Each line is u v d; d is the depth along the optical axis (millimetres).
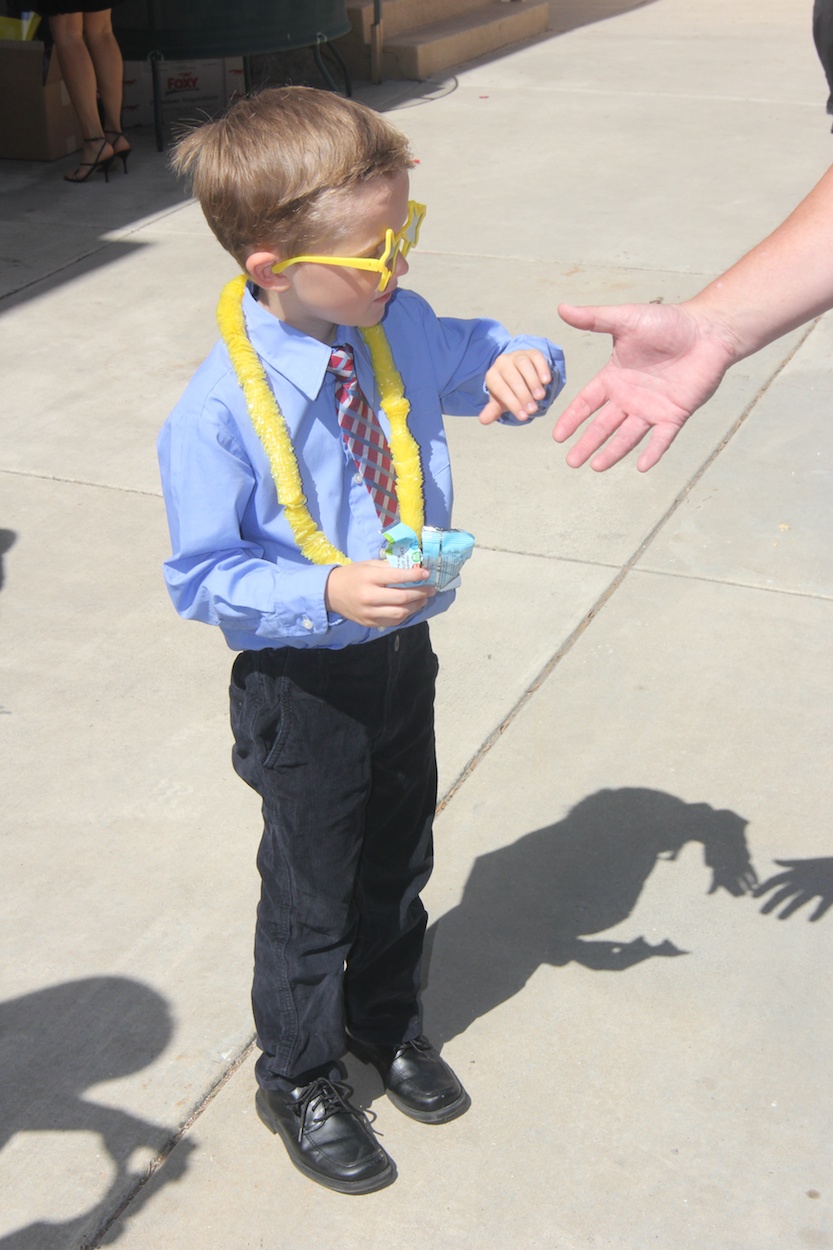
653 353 1795
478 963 2639
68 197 7277
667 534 4074
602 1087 2379
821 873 2826
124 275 6191
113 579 3936
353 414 1922
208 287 6020
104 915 2760
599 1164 2244
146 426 4820
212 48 7562
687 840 2916
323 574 1790
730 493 4270
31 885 2838
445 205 6945
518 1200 2188
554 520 4172
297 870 2090
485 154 7809
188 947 2680
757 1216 2152
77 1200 2197
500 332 2141
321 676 1965
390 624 1779
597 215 6730
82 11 7016
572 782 3088
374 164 1715
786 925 2701
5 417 4906
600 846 2908
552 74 9641
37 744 3262
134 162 7867
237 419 1850
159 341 5492
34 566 3998
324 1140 2223
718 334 1782
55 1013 2537
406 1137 2307
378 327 1973
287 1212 2180
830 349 5219
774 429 4641
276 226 1723
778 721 3258
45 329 5641
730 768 3113
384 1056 2379
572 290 5777
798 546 3977
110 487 4430
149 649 3619
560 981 2594
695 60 9922
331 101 1756
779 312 1776
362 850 2213
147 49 7523
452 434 4727
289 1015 2191
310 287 1769
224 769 3174
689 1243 2113
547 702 3354
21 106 7711
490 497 4320
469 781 3104
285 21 7719
